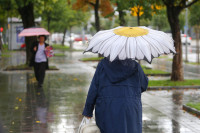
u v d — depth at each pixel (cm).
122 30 555
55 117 1081
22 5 2395
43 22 5781
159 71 2427
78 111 1170
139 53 509
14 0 2402
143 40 530
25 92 1570
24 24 2666
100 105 536
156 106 1277
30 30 2005
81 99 1396
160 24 3900
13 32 5344
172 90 1728
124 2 1988
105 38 539
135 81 545
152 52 519
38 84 1739
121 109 522
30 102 1333
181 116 1111
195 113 1130
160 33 565
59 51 5356
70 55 4400
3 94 1516
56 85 1792
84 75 2234
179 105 1318
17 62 3306
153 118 1070
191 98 1491
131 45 517
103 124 530
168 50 538
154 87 1742
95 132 557
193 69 2819
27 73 2338
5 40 5872
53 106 1253
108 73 536
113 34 546
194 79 2067
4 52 4819
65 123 1008
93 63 3198
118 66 536
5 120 1043
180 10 1869
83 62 3316
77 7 3042
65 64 3080
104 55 516
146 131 918
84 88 1691
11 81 1934
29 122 1019
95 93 545
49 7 2670
